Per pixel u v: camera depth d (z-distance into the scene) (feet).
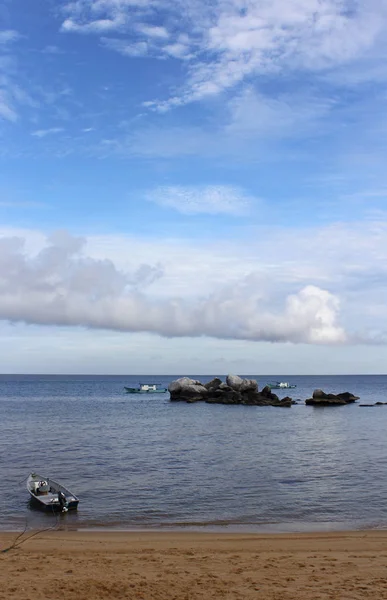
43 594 42.45
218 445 172.24
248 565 53.88
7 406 366.02
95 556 58.95
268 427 230.48
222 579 47.98
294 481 113.50
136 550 63.31
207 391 396.98
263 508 90.89
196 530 77.00
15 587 44.09
